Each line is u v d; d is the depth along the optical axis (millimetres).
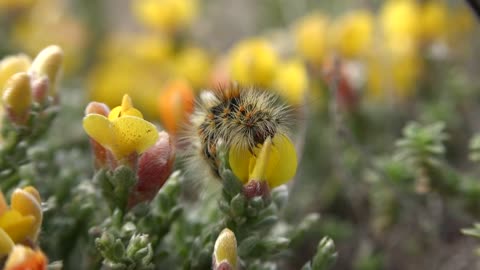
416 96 396
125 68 428
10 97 251
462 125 380
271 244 247
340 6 477
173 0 419
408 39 395
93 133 233
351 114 360
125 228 241
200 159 245
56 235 267
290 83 330
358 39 365
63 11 504
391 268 334
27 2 471
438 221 324
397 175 315
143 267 236
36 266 200
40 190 277
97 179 240
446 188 301
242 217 236
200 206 290
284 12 477
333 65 344
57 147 323
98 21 517
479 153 290
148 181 240
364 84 384
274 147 233
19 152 257
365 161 325
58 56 259
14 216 214
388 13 399
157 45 423
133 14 568
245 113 233
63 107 383
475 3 277
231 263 222
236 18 516
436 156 311
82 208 268
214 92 242
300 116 324
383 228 326
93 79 450
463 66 426
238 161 233
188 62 403
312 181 367
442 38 396
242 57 332
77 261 275
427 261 329
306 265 249
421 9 392
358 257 336
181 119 271
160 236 255
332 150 355
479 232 249
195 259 250
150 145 236
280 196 255
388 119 388
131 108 234
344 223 351
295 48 391
